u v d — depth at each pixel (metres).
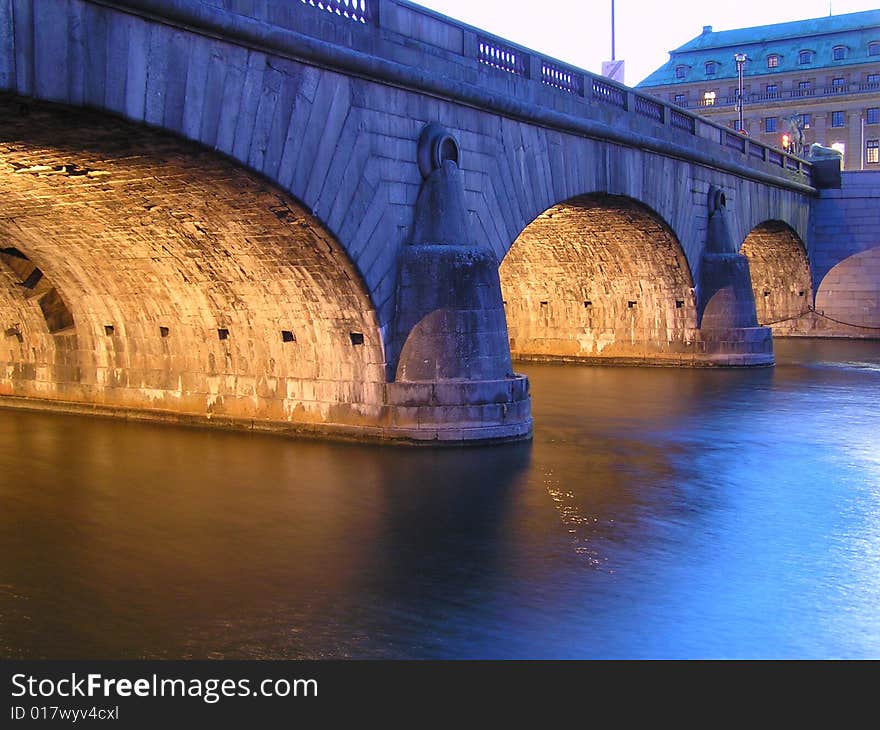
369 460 20.19
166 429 24.41
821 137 99.69
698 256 38.78
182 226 20.88
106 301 25.39
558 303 41.91
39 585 12.87
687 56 105.81
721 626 11.23
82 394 27.14
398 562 13.68
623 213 34.06
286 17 18.14
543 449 21.41
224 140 16.88
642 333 40.44
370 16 20.61
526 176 26.17
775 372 37.38
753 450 21.53
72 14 14.10
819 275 55.91
